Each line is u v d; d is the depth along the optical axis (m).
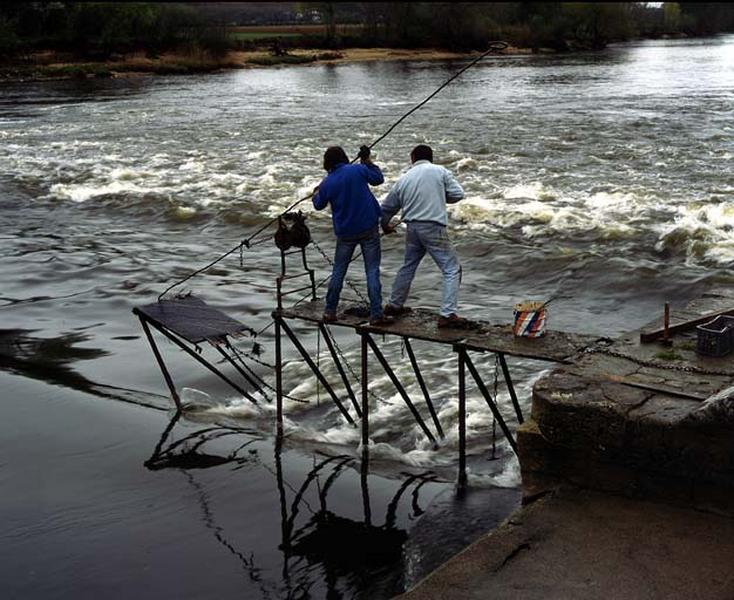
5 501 7.94
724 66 63.19
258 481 8.26
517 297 13.86
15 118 39.34
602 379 6.79
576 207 18.16
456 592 5.58
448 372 10.61
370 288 8.16
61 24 79.50
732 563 5.57
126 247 17.97
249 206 20.28
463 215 18.02
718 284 13.47
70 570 6.82
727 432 5.88
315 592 6.45
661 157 22.94
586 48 98.12
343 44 97.31
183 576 6.70
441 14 95.06
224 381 10.82
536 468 6.74
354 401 9.46
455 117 34.41
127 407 10.12
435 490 7.90
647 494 6.32
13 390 10.72
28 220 20.75
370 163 8.22
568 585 5.54
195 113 39.34
